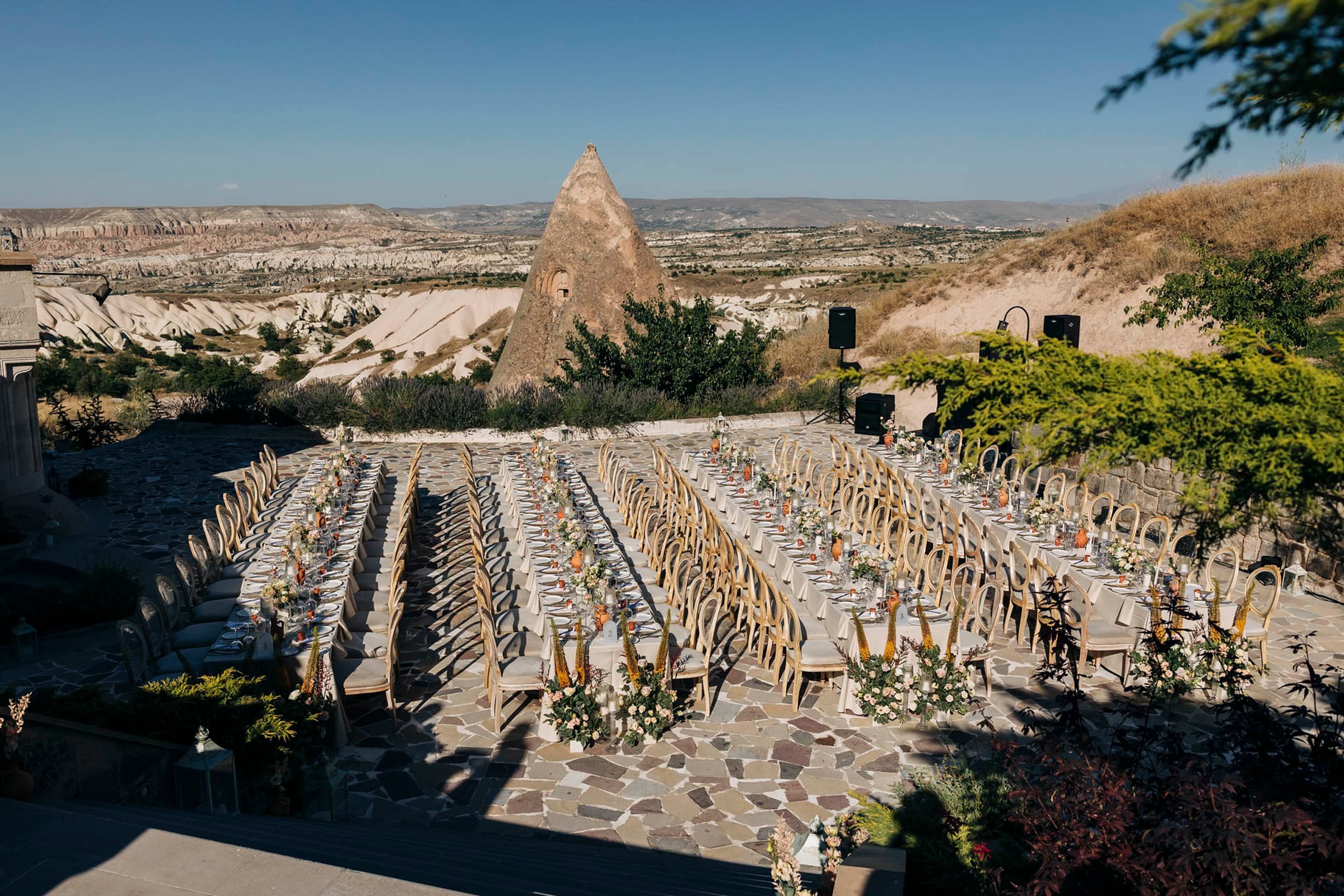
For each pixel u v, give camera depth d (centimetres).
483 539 1225
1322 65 183
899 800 622
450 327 9094
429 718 843
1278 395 335
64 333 10231
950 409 384
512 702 874
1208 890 368
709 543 1134
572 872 507
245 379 2498
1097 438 355
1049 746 479
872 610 898
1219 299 1384
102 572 1057
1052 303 2603
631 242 2741
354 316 14575
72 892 360
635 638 840
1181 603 834
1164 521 1084
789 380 2555
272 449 2042
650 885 484
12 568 1241
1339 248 2083
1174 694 827
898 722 834
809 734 816
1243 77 195
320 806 665
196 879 372
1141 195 2766
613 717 791
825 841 514
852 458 1605
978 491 1288
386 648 850
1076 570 1001
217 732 635
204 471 1817
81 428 2383
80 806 482
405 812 686
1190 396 336
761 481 1288
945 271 3136
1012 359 386
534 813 688
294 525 1050
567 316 2714
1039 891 398
